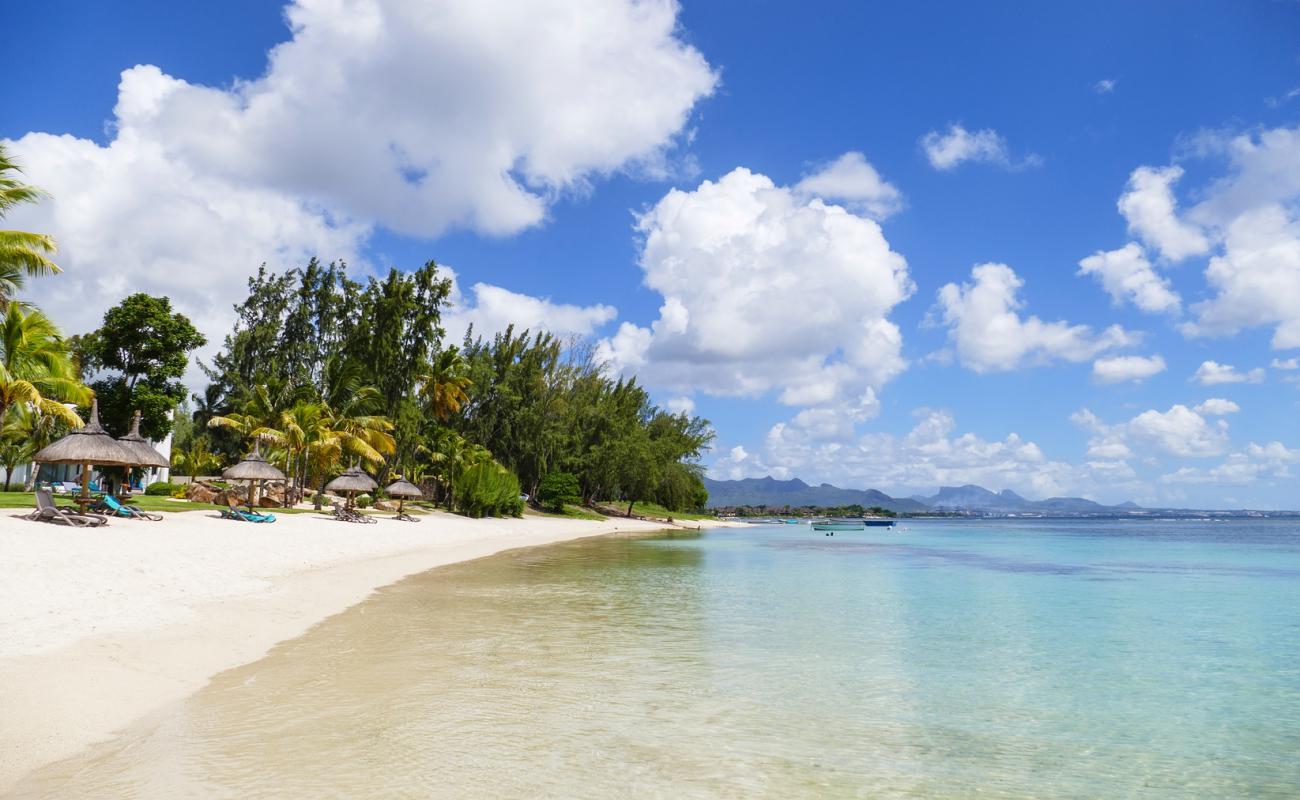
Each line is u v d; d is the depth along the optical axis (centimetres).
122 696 846
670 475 8531
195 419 6469
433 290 5856
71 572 1453
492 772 699
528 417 6800
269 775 663
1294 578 2842
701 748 799
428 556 2898
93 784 623
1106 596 2241
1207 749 859
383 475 5659
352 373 5031
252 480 3369
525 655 1198
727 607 1862
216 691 913
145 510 3077
